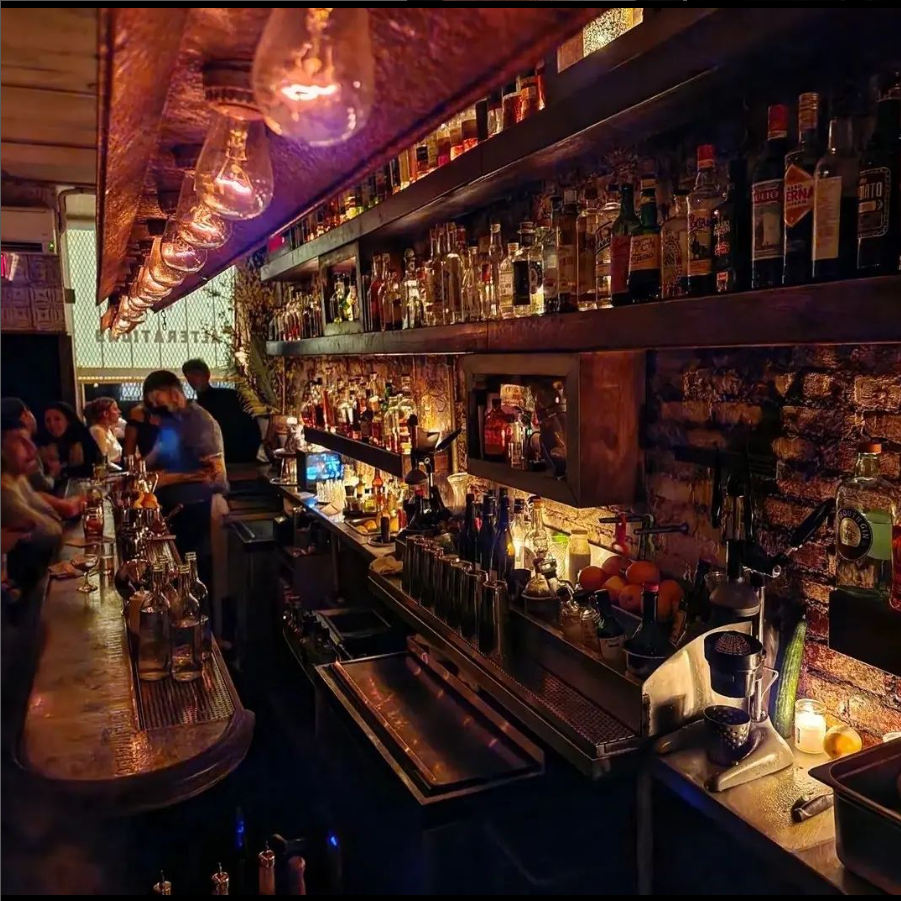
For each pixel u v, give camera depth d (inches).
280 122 25.6
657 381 75.0
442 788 73.2
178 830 82.5
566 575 93.0
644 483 76.9
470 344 82.1
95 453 198.1
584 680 67.3
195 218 55.7
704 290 55.1
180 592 86.0
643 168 72.6
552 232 74.9
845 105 47.3
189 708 74.8
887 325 37.9
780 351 62.6
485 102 86.4
